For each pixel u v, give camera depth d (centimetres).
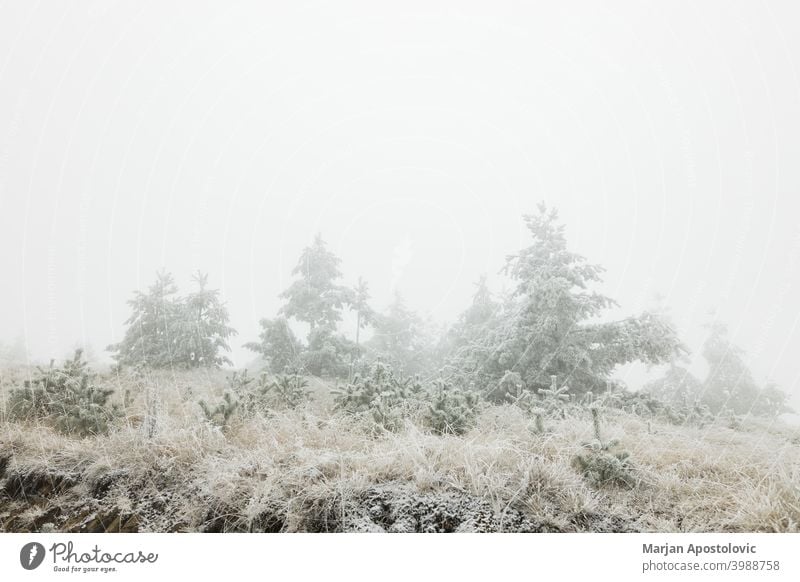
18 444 480
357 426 545
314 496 366
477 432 522
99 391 564
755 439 562
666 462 439
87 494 411
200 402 520
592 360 905
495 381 904
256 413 580
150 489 407
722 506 359
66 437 508
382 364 728
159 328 1149
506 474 381
